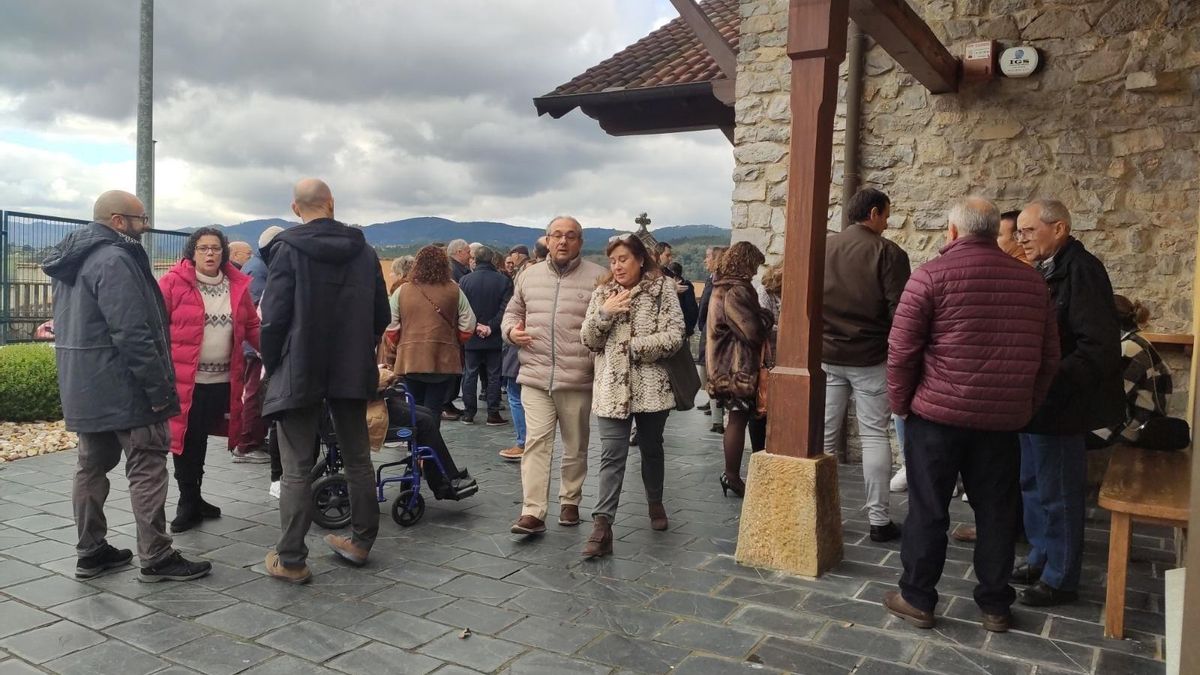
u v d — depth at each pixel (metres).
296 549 3.63
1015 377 3.00
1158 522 3.04
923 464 3.17
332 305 3.66
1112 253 5.45
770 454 3.87
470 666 2.86
